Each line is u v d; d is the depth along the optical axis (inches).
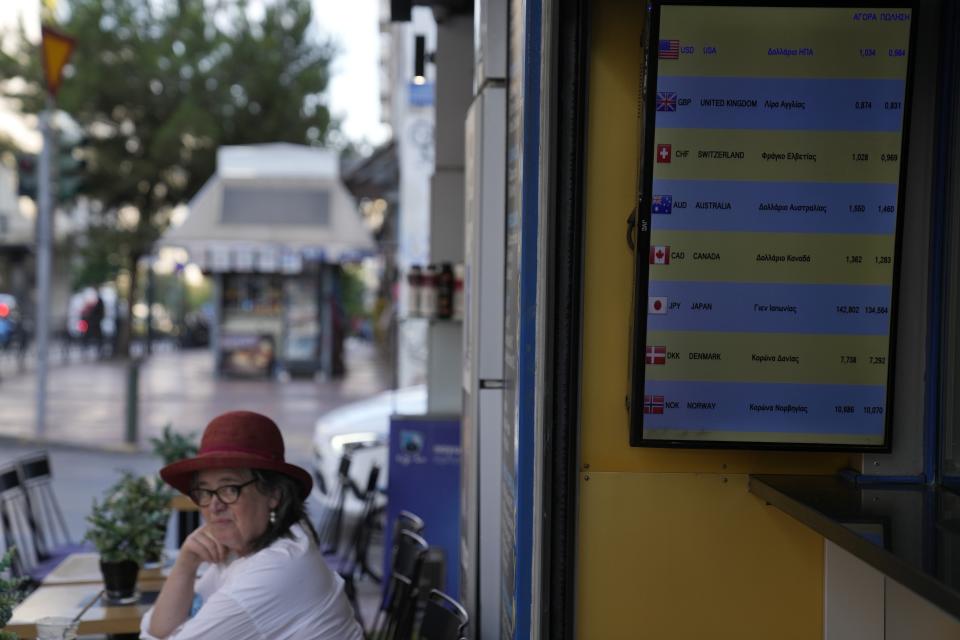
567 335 119.7
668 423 117.3
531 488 120.1
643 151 115.3
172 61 1175.6
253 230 910.4
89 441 581.3
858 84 114.9
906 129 114.7
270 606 128.0
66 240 1250.6
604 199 120.6
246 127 1206.9
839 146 115.2
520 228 121.0
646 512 122.2
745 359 116.6
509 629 127.5
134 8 1179.9
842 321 116.5
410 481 277.6
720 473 122.5
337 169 948.0
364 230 917.2
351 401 820.0
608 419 121.8
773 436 117.2
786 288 116.1
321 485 382.6
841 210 115.6
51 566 254.1
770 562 122.6
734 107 115.0
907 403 118.6
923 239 118.6
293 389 908.0
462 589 188.2
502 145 168.9
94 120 1170.6
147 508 187.3
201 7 1202.0
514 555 121.8
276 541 132.6
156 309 1915.6
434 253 287.1
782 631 123.0
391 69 854.5
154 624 140.9
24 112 1146.7
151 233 1195.9
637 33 120.0
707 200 115.6
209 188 931.3
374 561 342.0
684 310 116.3
